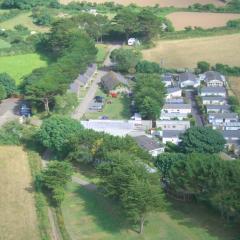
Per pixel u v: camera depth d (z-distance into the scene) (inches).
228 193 6166.3
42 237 6176.2
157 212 6451.8
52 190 6988.2
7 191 7249.0
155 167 7209.6
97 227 6451.8
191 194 6860.2
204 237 6215.6
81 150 7696.9
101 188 6968.5
